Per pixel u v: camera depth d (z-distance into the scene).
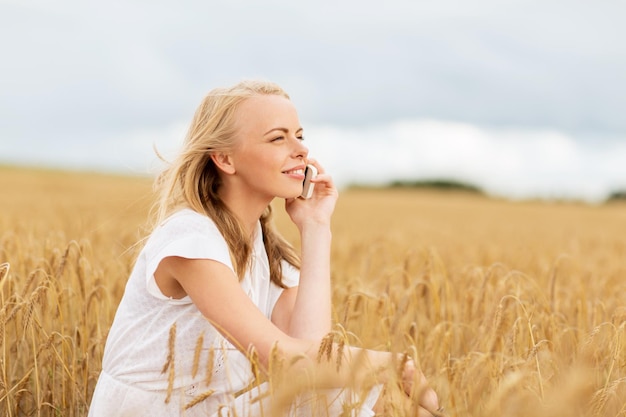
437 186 72.88
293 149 2.71
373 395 2.59
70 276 4.21
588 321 3.97
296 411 2.45
